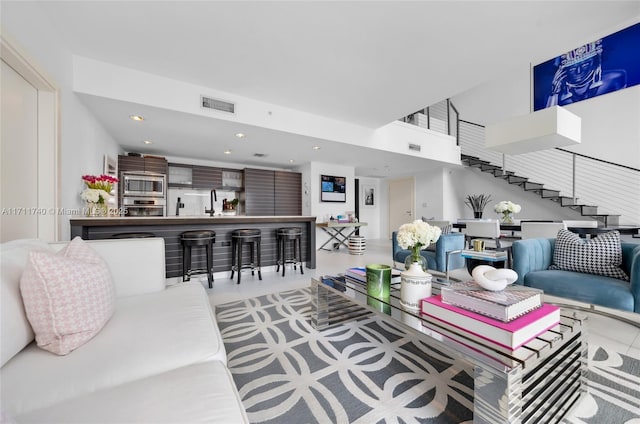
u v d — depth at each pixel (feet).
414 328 3.93
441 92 11.29
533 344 3.29
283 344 5.91
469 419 3.70
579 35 7.70
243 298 9.27
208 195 20.44
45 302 2.98
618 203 15.99
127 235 9.89
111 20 7.02
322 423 3.65
